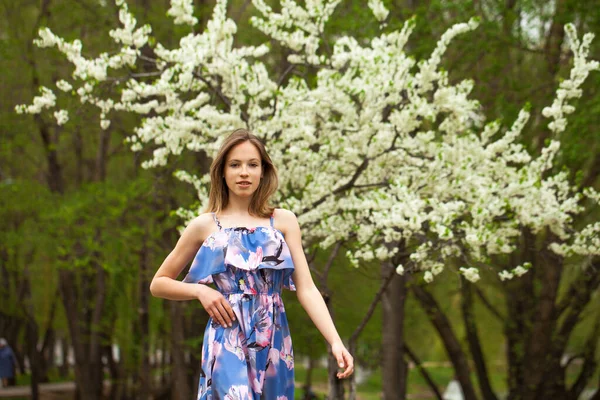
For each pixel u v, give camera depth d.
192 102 7.04
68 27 12.39
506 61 11.09
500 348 22.05
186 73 6.71
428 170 6.75
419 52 10.26
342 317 14.45
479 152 6.95
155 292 2.97
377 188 6.99
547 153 7.07
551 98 10.73
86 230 11.58
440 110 7.02
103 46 11.85
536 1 11.62
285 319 2.97
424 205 6.25
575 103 10.00
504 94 11.20
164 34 11.77
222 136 6.97
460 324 19.06
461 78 10.89
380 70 6.75
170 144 7.00
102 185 12.09
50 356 30.80
